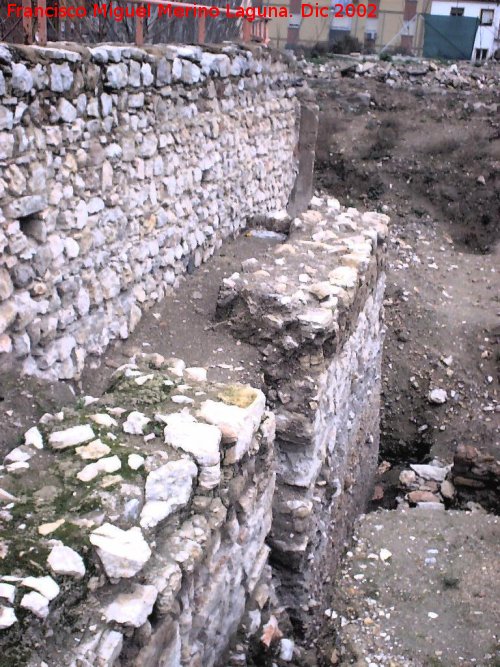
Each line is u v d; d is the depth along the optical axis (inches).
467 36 845.2
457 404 366.6
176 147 216.5
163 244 213.5
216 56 241.1
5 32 156.1
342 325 205.9
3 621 87.8
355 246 250.7
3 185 135.1
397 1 849.5
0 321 137.0
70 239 160.4
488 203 545.3
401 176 572.1
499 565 204.7
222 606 140.8
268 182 329.7
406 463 353.1
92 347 175.0
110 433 130.9
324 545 215.5
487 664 171.0
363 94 658.2
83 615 98.5
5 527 104.7
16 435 134.5
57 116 151.2
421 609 189.2
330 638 187.6
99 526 107.0
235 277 207.2
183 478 122.0
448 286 450.3
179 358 186.2
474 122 629.6
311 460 187.2
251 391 151.9
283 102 343.0
